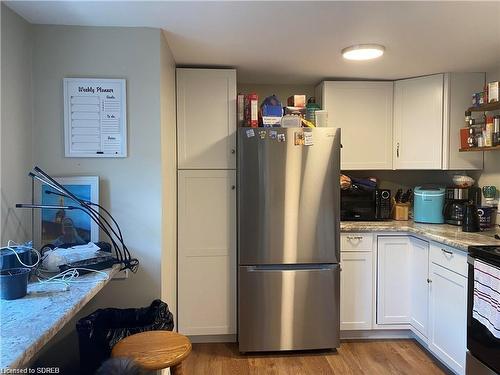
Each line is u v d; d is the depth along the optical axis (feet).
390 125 10.39
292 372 7.91
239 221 8.51
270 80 10.52
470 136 8.93
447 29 6.75
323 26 6.65
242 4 5.79
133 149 6.88
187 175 9.03
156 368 4.65
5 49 5.80
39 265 5.59
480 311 6.40
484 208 8.90
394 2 5.70
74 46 6.72
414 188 10.75
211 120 9.07
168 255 7.80
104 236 6.82
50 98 6.68
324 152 8.46
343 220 10.30
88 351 5.63
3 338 3.40
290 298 8.58
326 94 10.20
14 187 6.06
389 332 9.61
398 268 9.36
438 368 8.05
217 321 9.11
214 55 8.33
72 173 6.77
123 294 6.92
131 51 6.81
